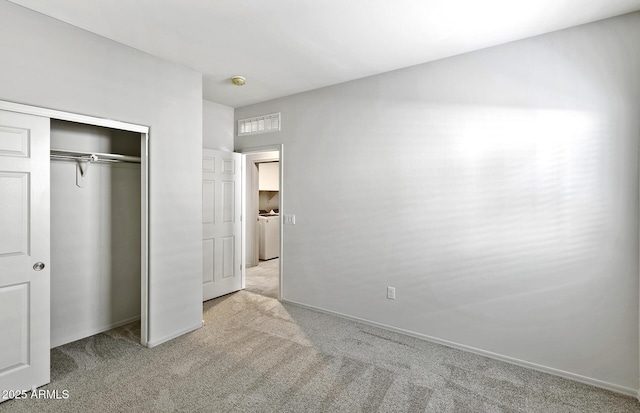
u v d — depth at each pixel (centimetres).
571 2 200
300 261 380
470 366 250
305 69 308
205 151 395
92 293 302
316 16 219
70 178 285
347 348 278
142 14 216
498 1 200
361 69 308
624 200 215
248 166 596
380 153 319
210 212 404
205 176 396
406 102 303
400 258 309
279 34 244
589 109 224
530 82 245
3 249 202
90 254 300
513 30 235
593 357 226
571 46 230
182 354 265
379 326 323
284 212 394
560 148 234
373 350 275
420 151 296
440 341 288
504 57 255
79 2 201
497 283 261
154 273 279
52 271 274
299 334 306
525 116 247
